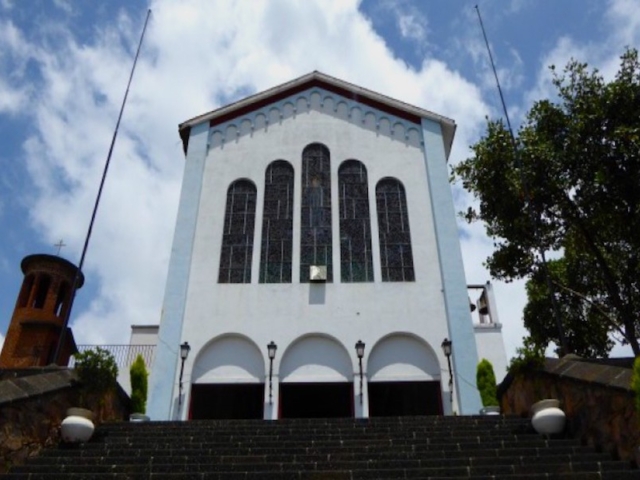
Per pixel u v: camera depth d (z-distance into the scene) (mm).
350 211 20781
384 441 10070
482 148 17391
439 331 18172
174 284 18953
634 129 14906
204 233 20203
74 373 11844
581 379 9898
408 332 18156
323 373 17703
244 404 21109
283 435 10586
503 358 20766
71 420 10500
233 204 21016
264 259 19766
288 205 20938
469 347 17688
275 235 20266
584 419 9906
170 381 17312
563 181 16391
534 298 21375
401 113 22875
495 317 22125
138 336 23094
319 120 22797
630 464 8453
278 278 19359
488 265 18641
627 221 15711
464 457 9102
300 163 21766
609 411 9125
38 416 10227
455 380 17266
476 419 11547
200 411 20953
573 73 16828
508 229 17609
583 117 15922
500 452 9336
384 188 21281
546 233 17391
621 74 16016
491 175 17234
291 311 18531
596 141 15891
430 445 9742
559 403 10680
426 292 18891
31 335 32875
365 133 22438
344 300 18734
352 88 23172
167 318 18312
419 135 22391
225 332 18188
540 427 10281
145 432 11156
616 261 17891
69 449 10000
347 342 17984
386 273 19438
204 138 22406
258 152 22078
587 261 19594
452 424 11266
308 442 10078
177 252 19594
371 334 18109
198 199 20875
